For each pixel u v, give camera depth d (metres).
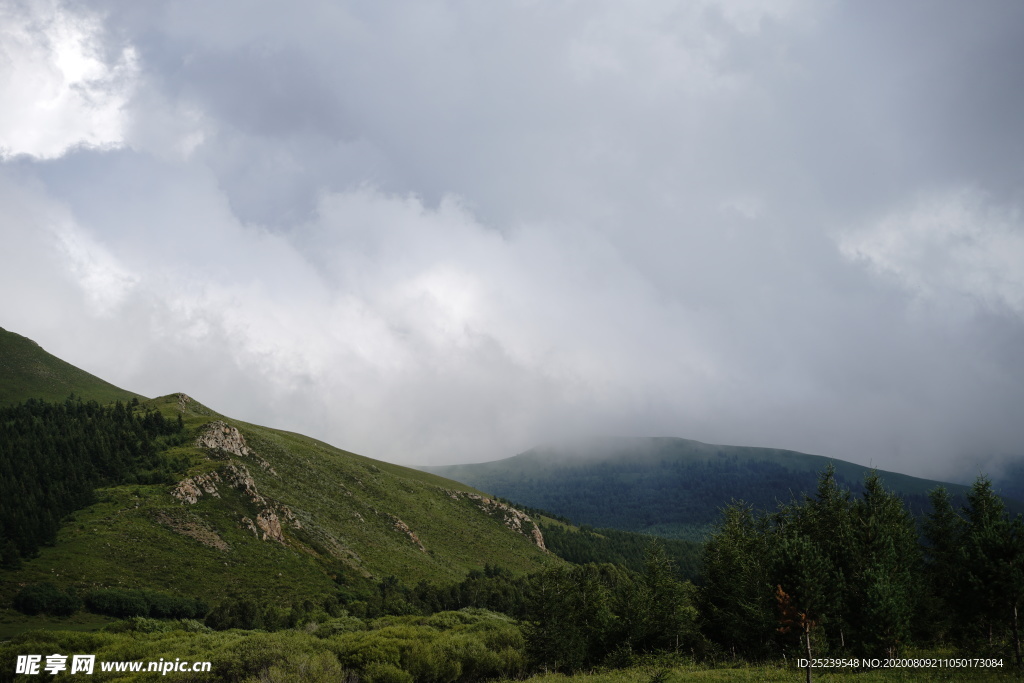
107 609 81.75
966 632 43.62
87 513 110.12
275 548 119.25
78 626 76.25
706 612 60.00
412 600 113.69
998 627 42.38
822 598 31.73
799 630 32.41
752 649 51.84
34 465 121.88
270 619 85.62
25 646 46.12
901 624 39.69
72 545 97.19
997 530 38.19
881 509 55.81
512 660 58.19
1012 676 32.81
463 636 62.31
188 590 94.88
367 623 88.75
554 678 50.28
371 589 119.69
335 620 90.00
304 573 114.69
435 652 54.00
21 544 91.38
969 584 37.97
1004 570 35.78
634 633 57.62
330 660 47.78
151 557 100.38
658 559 64.69
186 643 52.00
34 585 82.38
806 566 31.91
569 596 61.31
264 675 44.47
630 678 45.19
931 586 54.16
